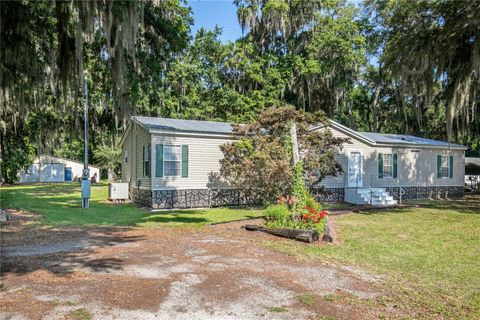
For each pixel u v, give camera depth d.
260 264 5.49
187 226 9.02
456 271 5.55
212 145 14.08
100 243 6.74
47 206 12.88
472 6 12.67
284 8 23.98
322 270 5.29
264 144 11.41
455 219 11.11
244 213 11.98
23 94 11.57
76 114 9.28
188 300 3.92
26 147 26.53
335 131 16.20
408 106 26.42
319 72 24.17
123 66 8.82
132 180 16.22
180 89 25.47
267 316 3.57
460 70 14.28
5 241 6.84
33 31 8.93
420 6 13.42
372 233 8.60
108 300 3.84
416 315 3.78
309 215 7.89
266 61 25.78
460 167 19.86
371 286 4.66
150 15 10.55
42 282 4.39
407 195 17.89
